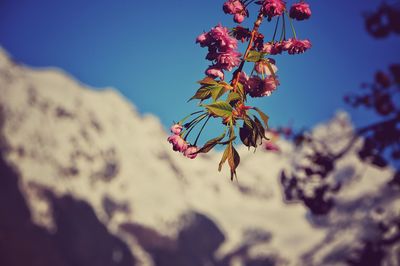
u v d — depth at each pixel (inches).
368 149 303.9
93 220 2527.1
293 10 76.0
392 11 240.5
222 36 71.5
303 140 331.6
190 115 69.6
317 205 342.3
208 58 72.1
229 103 69.6
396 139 287.9
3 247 2075.5
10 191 2287.2
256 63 72.3
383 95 278.5
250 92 71.7
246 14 75.5
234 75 71.9
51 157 2664.9
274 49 75.4
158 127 4175.7
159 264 2696.9
